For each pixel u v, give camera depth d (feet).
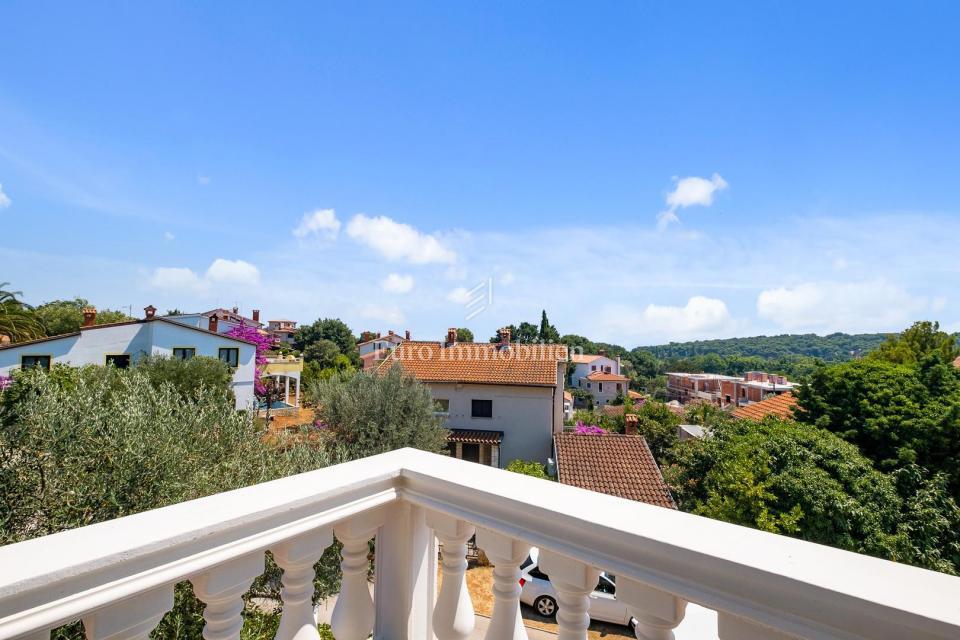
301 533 3.47
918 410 38.24
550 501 3.28
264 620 11.38
